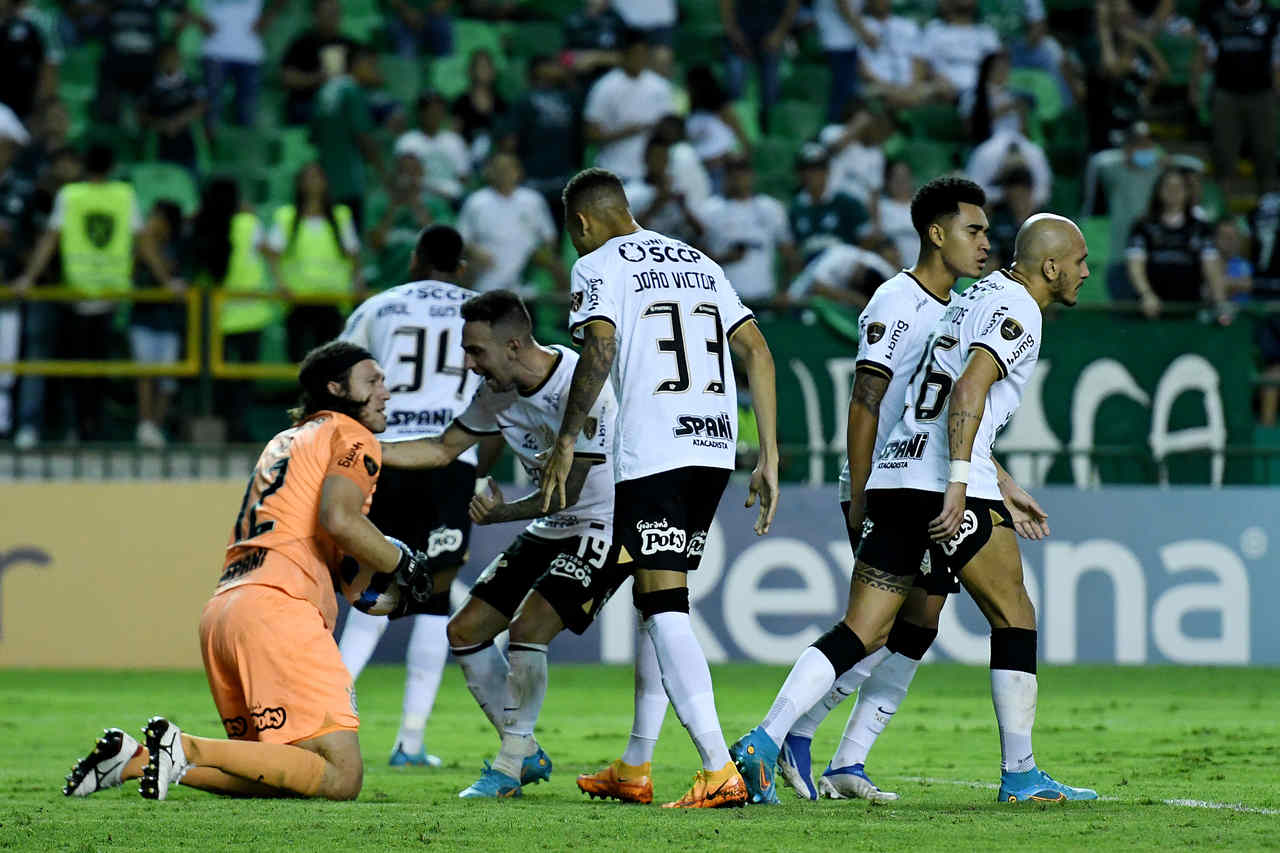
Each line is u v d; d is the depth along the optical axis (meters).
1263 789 22.61
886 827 17.95
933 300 21.50
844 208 52.84
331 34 62.22
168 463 47.16
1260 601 47.84
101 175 49.41
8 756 27.75
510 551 23.00
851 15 63.03
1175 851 16.19
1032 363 20.47
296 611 20.77
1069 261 20.56
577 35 61.47
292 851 16.28
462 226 51.66
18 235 53.47
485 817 18.94
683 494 20.23
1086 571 47.41
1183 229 50.62
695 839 17.06
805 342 46.88
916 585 21.72
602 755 28.64
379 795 22.30
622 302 20.41
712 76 59.72
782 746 21.56
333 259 49.31
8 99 59.53
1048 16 69.62
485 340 21.66
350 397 21.52
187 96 60.00
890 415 21.50
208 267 50.34
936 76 65.12
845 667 20.42
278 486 21.02
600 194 20.88
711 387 20.61
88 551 46.66
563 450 20.25
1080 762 26.77
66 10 67.06
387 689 42.50
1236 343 47.88
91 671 46.12
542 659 22.48
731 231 51.97
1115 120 62.50
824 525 47.12
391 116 61.91
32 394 47.56
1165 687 42.12
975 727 33.00
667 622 20.06
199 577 46.81
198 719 34.25
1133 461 47.56
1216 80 63.16
